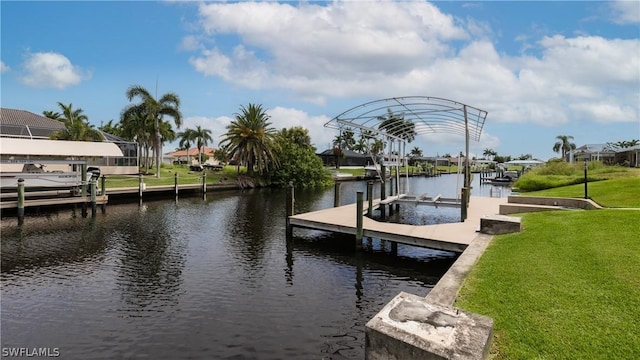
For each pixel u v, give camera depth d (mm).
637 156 36875
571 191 16969
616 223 7945
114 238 14086
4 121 31500
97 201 19453
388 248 12656
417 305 3574
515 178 48625
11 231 15000
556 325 3967
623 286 4730
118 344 6277
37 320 7125
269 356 5945
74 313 7438
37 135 32750
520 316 4230
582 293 4672
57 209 19875
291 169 41375
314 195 33062
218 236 14719
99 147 23000
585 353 3445
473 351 2768
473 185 44656
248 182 37500
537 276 5410
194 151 95875
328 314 7547
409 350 2908
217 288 8906
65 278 9500
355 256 11820
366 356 3195
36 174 18547
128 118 34000
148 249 12523
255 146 37562
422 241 10641
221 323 7066
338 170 64438
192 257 11602
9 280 9305
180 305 7879
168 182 30641
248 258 11562
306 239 14055
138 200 25422
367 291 8875
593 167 29531
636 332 3709
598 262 5680
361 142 91375
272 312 7590
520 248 7098
